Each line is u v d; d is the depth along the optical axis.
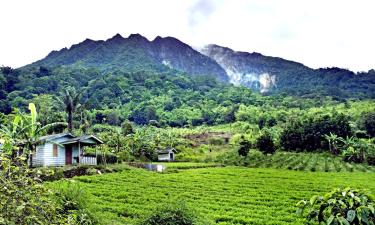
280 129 142.62
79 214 17.05
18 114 43.91
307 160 92.25
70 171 46.94
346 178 58.41
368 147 92.31
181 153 102.62
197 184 46.28
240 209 31.03
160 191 39.47
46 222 8.34
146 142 93.12
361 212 8.34
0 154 8.23
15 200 7.89
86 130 90.75
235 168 75.38
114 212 27.84
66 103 70.81
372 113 129.38
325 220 9.28
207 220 21.91
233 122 188.75
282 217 27.72
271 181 52.00
